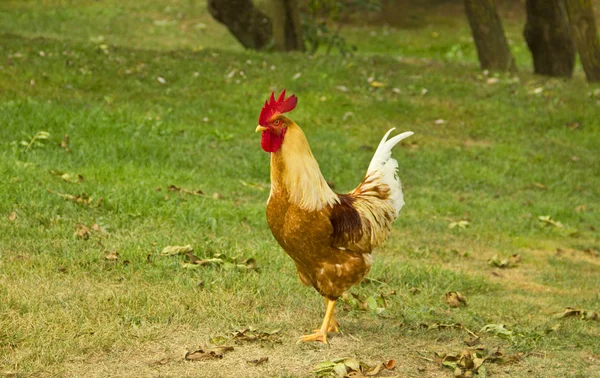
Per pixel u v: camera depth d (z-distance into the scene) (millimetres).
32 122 15609
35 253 9398
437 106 21359
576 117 21062
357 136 19031
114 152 15047
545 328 8961
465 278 10859
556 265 12484
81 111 17016
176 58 22875
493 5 24688
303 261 7562
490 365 7621
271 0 25875
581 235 14633
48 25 33844
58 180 12656
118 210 11602
